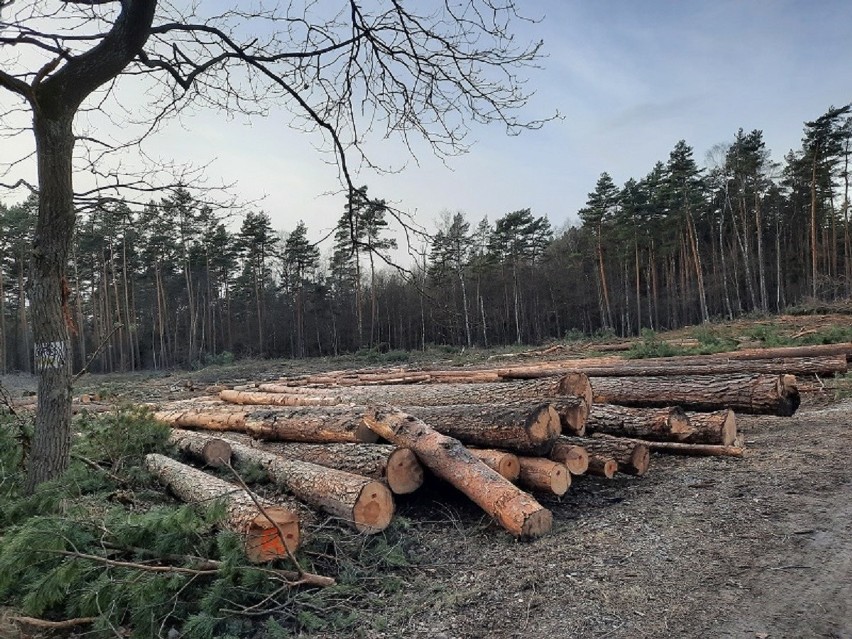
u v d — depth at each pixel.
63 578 3.34
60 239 4.69
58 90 4.45
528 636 3.10
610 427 6.59
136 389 21.31
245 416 7.95
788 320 25.11
